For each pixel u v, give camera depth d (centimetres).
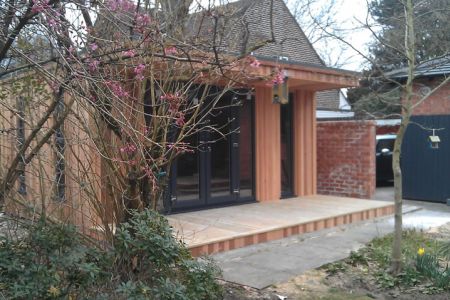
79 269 344
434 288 483
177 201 809
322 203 930
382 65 676
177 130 494
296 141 1035
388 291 487
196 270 393
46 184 468
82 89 330
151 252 369
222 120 884
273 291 483
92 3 337
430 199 1130
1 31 339
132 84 402
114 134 414
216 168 875
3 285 321
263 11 661
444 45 604
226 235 632
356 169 1079
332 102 2430
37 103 434
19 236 372
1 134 452
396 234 527
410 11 511
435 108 1179
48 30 316
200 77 433
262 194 955
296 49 1498
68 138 423
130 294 335
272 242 677
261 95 953
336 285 504
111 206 425
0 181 421
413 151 1154
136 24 354
